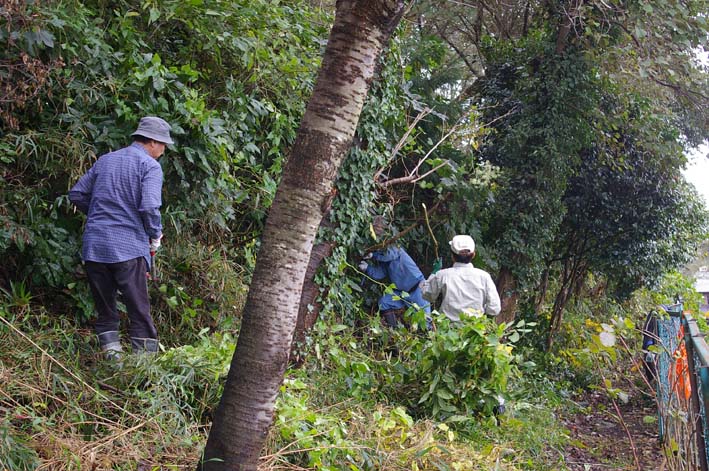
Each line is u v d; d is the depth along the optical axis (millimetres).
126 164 4945
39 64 4844
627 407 9172
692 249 15141
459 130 9766
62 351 4723
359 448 4469
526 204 10234
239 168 6617
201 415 4531
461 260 7145
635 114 11422
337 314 7551
